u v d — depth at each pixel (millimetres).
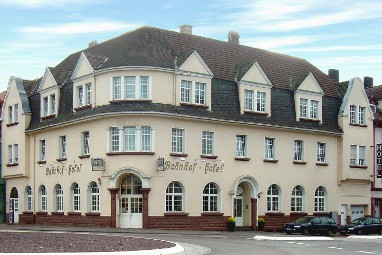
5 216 57375
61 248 22844
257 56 53594
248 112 48094
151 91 43250
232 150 47094
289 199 50375
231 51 51750
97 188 45125
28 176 53469
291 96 51750
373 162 56406
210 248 28000
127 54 44500
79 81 47375
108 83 44031
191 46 49031
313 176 52219
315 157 52562
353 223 45188
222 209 46062
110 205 43469
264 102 49469
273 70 53094
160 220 42844
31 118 54094
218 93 46812
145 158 42719
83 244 24953
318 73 57094
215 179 45844
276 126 49188
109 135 43719
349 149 54531
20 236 30062
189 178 44438
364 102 56250
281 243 33156
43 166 51500
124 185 43781
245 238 37281
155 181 42875
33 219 52219
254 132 48531
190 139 44750
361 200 55625
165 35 48188
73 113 47688
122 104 43281
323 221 44156
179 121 44250
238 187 48594
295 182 50906
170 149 43656
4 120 57469
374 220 45594
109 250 22406
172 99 44062
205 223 44969
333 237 41781
